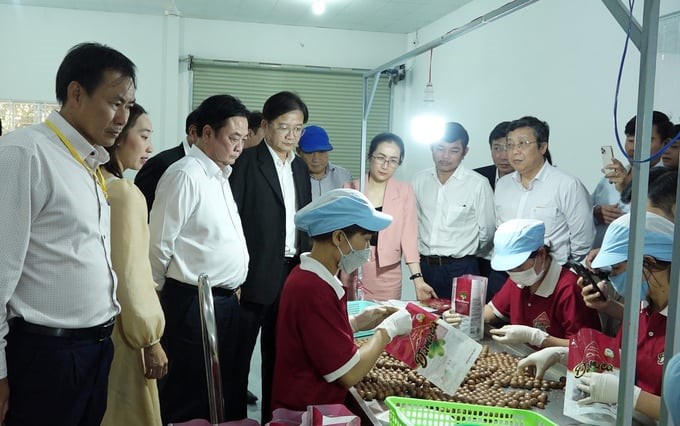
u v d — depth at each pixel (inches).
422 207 144.1
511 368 73.0
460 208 137.3
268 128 108.2
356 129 271.4
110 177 77.9
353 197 63.2
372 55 268.7
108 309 62.9
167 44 247.1
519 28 176.1
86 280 59.2
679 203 41.9
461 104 215.0
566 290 82.3
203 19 252.2
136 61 245.4
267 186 105.7
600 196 125.0
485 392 65.0
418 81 257.3
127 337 71.7
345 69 265.9
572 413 58.4
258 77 260.4
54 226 56.9
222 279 90.4
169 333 89.3
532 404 62.6
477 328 86.8
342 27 261.1
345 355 60.8
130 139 92.0
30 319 56.6
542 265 83.2
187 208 86.4
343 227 62.9
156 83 247.8
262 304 105.0
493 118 192.1
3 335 54.5
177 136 252.2
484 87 197.5
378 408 62.7
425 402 57.9
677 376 34.8
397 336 67.6
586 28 145.0
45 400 58.3
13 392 57.4
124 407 74.8
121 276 70.7
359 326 80.4
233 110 90.0
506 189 134.1
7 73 234.2
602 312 76.5
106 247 63.0
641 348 61.1
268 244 104.8
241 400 105.6
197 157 90.7
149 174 108.6
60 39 237.5
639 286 45.1
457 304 87.6
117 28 242.5
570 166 152.2
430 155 242.4
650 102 43.9
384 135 136.6
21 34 233.8
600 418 57.2
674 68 102.0
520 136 123.0
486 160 197.0
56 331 57.7
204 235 88.6
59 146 58.2
